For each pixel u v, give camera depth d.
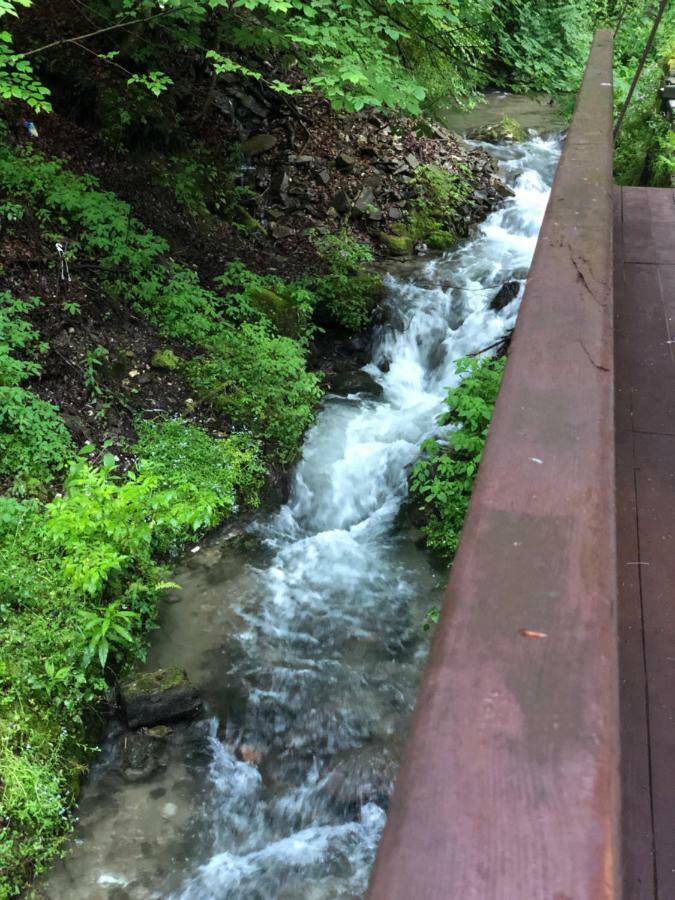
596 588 0.95
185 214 8.22
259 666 4.96
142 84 8.22
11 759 3.94
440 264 9.51
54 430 5.63
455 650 0.86
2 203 6.50
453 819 0.69
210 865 3.93
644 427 2.67
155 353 6.71
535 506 1.11
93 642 4.34
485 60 9.41
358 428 7.23
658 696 1.70
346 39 6.33
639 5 11.66
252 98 10.01
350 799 4.26
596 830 0.68
